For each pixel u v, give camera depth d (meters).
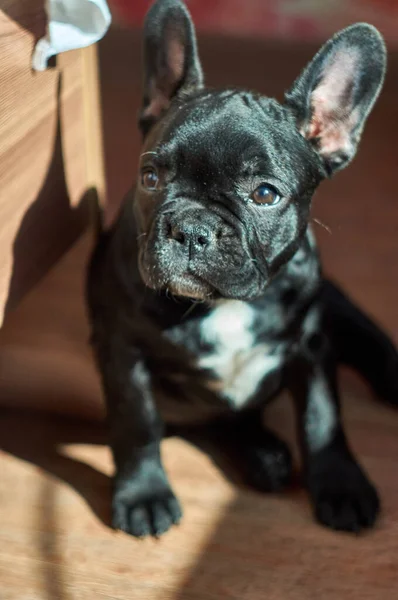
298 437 0.74
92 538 0.69
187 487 0.74
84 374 0.78
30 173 0.69
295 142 0.66
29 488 0.73
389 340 0.83
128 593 0.65
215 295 0.64
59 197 0.75
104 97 1.42
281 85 1.41
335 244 1.03
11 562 0.67
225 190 0.63
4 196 0.66
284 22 1.70
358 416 0.81
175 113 0.66
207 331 0.68
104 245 0.77
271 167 0.63
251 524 0.71
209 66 1.51
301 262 0.69
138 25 1.74
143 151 0.68
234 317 0.68
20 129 0.67
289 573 0.67
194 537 0.69
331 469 0.71
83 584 0.66
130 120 1.33
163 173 0.65
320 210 1.10
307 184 0.67
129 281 0.68
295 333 0.70
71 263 0.86
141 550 0.68
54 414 0.82
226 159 0.63
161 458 0.75
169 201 0.63
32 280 0.73
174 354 0.69
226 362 0.69
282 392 0.79
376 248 1.03
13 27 0.63
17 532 0.69
